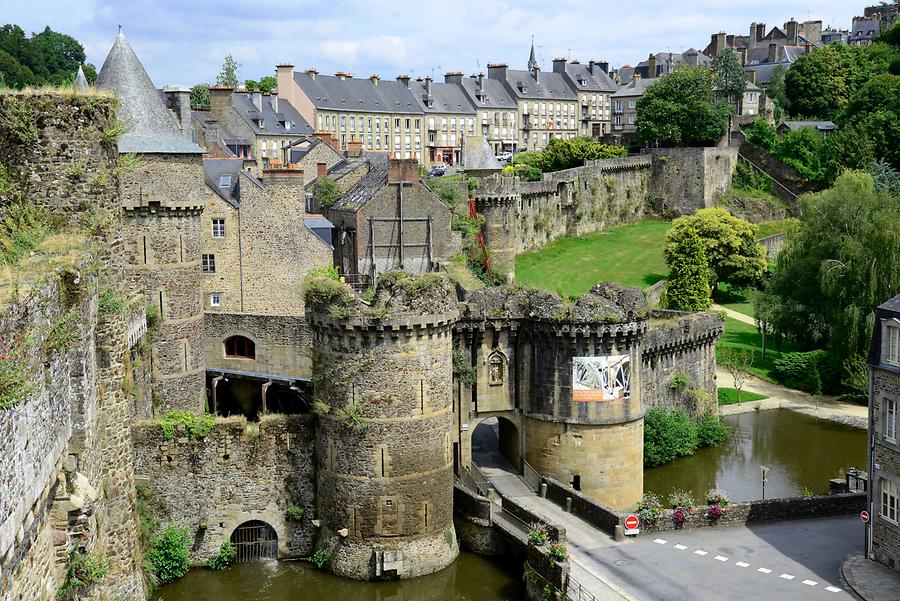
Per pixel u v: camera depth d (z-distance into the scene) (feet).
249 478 154.71
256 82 567.59
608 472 174.29
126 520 100.83
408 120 510.99
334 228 248.11
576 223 412.36
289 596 144.56
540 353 175.01
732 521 160.15
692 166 443.32
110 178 98.07
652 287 327.88
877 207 283.18
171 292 177.06
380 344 146.72
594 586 134.00
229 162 225.56
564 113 591.78
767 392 276.00
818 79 512.63
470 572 151.94
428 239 244.83
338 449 150.51
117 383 100.07
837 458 220.43
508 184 308.60
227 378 198.39
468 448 178.60
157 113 177.27
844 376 271.49
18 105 91.86
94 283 91.35
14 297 62.39
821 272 275.18
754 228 369.09
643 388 222.07
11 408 56.34
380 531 150.10
